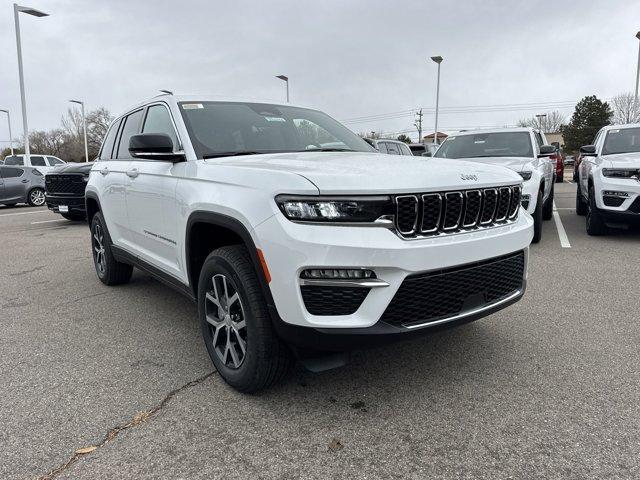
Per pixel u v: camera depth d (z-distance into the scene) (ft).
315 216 7.93
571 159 134.62
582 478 7.18
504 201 10.00
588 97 214.07
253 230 8.49
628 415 8.75
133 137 10.91
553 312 14.07
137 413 9.25
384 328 8.09
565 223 30.78
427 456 7.78
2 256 25.21
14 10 76.95
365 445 8.10
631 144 27.35
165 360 11.57
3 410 9.45
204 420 8.93
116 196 15.28
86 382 10.54
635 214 22.72
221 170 9.83
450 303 8.81
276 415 9.04
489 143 27.71
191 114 12.26
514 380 10.12
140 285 18.28
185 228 10.73
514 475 7.28
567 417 8.73
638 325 12.99
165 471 7.57
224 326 10.06
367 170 8.73
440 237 8.54
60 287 18.39
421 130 196.24
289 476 7.40
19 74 79.20
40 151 245.04
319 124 14.35
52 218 43.06
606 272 18.39
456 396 9.54
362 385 10.05
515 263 10.19
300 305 8.10
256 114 13.26
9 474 7.57
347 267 7.83
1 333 13.62
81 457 7.95
